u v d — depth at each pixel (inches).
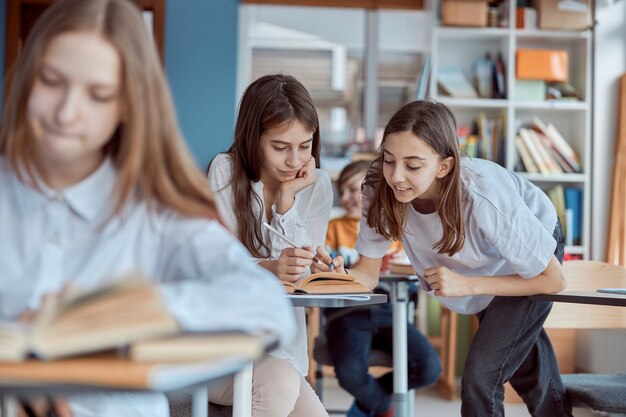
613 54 182.4
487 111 191.0
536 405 92.4
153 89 35.6
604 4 182.7
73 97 32.8
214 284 32.5
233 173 83.7
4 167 38.1
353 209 150.1
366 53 218.8
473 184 81.6
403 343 105.7
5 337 28.5
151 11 206.8
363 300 66.2
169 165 37.1
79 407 37.1
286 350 80.7
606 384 91.4
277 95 81.5
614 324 101.9
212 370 29.1
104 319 29.1
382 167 85.7
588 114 181.9
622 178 176.4
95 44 33.1
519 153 182.9
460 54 191.8
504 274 88.7
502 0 186.9
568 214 179.5
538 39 189.3
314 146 89.0
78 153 33.8
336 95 219.6
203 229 37.3
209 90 205.3
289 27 218.8
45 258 37.0
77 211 37.1
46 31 33.2
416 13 218.8
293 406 76.2
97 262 37.0
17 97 35.1
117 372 27.2
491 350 85.3
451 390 164.7
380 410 118.3
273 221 85.7
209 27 205.6
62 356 29.2
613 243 176.1
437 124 78.9
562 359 160.4
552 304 94.2
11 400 35.5
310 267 82.2
